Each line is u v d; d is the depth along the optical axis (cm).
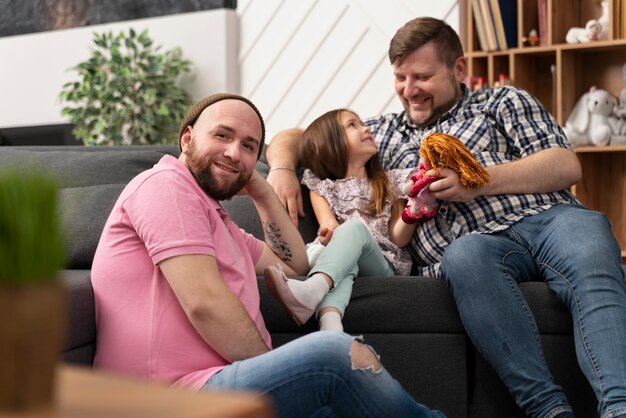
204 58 529
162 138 537
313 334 158
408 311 212
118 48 544
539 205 234
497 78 443
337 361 154
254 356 163
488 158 247
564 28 438
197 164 179
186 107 531
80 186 268
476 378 215
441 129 257
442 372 212
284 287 198
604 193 441
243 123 181
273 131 514
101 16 572
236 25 527
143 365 165
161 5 550
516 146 250
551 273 214
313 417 167
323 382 154
